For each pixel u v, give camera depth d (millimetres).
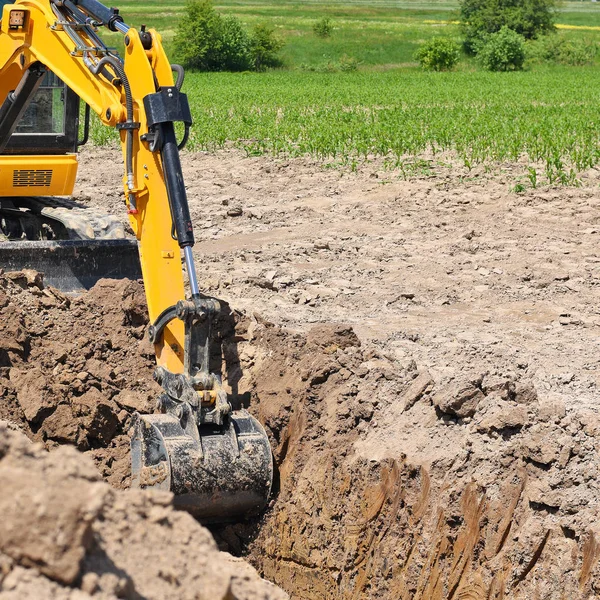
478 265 11430
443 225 13672
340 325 7879
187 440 6449
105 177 17891
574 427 6191
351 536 6586
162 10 95312
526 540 5789
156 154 6852
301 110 31125
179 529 4074
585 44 81625
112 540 3812
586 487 5836
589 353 8195
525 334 8797
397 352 7977
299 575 6891
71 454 4012
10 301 8133
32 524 3473
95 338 8195
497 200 15109
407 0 126688
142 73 6816
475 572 5980
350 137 21734
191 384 6461
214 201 15547
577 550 5609
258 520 7082
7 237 11898
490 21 83938
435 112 28266
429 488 6254
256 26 75938
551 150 19266
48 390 7434
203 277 10719
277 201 15617
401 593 6234
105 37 53719
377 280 10836
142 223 7074
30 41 8445
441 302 9953
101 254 9242
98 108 7414
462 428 6539
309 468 7039
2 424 5734
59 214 10375
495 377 6742
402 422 6832
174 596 3779
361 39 83938
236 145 21922
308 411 7277
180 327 6797
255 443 6641
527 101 35375
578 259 11672
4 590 3377
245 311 9195
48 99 10148
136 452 6648
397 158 18844
